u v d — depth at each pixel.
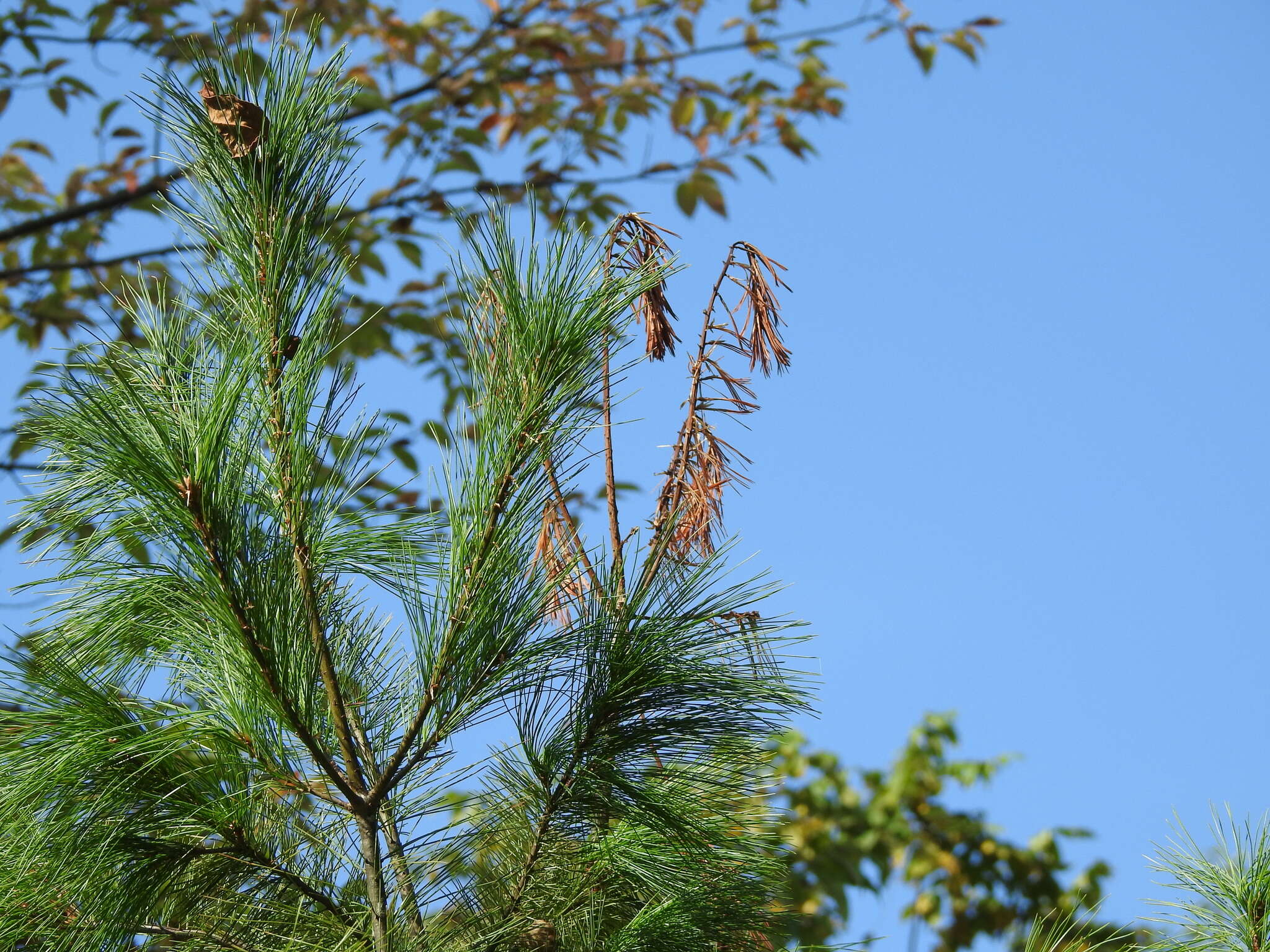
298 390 6.34
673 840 6.42
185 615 6.36
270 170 6.36
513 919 6.39
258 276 6.35
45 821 6.29
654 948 6.39
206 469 6.27
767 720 6.42
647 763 6.43
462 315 6.41
